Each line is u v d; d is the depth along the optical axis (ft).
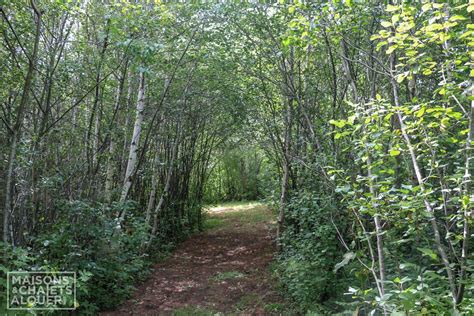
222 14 28.40
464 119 11.84
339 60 25.27
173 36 29.71
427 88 17.72
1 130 19.35
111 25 21.83
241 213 62.75
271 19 26.37
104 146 25.53
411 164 14.56
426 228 13.55
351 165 18.13
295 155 27.30
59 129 23.11
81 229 20.39
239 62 30.30
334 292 20.40
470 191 9.41
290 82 28.22
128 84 31.22
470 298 10.46
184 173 47.93
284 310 21.59
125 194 27.04
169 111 35.24
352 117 10.81
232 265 32.55
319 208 20.30
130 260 27.43
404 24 10.26
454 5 13.17
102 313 21.56
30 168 19.27
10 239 17.39
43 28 22.25
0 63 19.01
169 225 42.65
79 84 23.52
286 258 26.55
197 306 23.03
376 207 10.85
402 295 9.21
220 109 40.52
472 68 10.05
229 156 69.92
